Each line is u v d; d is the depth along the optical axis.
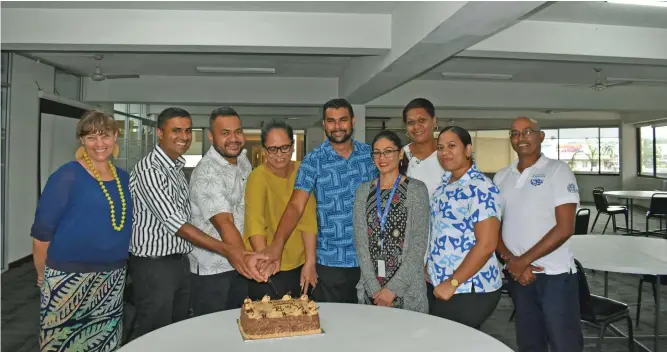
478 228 2.20
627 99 10.18
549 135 16.81
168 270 2.49
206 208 2.46
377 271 2.29
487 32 3.97
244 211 2.67
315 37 5.11
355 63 7.16
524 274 2.62
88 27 4.85
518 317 2.76
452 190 2.31
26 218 6.78
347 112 2.49
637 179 14.34
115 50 5.17
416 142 2.85
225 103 9.20
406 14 4.65
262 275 2.21
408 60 5.08
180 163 2.56
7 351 3.62
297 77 9.11
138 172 2.42
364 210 2.34
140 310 2.51
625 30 5.32
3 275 6.00
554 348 2.64
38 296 5.10
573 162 16.33
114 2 4.70
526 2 3.26
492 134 17.53
